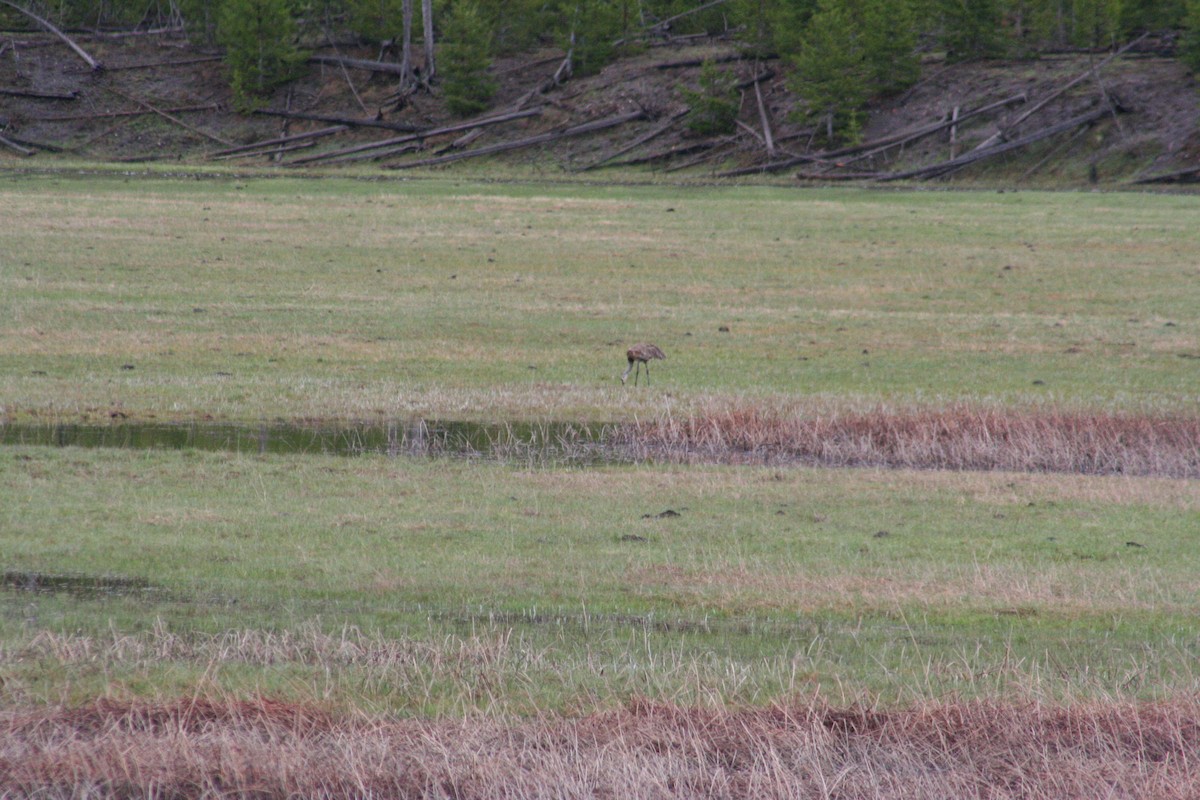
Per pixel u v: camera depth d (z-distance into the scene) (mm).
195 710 35031
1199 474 77812
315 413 88625
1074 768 33656
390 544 54562
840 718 35656
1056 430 83250
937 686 38031
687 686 37344
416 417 88500
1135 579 51625
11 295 130750
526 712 35750
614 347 117000
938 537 58594
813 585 49625
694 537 57469
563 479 70250
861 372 107938
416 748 33344
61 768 31812
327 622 43125
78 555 51000
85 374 99188
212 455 73375
